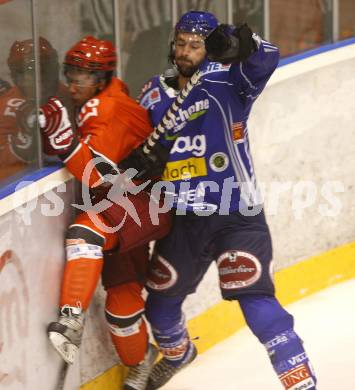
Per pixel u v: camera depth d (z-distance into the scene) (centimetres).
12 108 1071
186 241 1205
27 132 1102
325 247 1717
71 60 1152
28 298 1097
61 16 1268
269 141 1596
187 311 1441
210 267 1488
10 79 1066
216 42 1042
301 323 1549
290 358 1155
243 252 1174
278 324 1166
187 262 1211
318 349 1441
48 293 1136
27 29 1091
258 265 1176
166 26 1424
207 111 1157
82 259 1131
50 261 1134
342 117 1708
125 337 1226
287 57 1623
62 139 1111
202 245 1201
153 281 1234
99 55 1148
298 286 1664
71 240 1140
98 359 1256
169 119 1119
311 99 1655
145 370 1263
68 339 1120
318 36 1680
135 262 1227
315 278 1692
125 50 1366
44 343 1137
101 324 1263
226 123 1162
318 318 1569
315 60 1638
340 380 1331
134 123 1159
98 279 1157
